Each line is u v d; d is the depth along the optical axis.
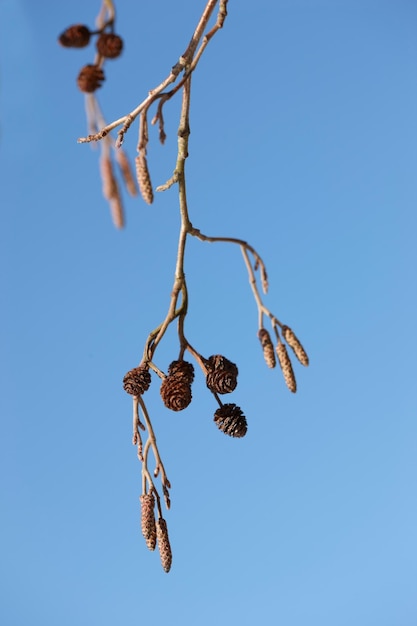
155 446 0.74
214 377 0.72
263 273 0.74
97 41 0.63
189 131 0.70
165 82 0.67
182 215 0.71
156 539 0.73
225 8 0.67
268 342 0.73
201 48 0.68
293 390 0.72
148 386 0.72
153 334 0.72
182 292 0.73
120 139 0.68
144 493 0.74
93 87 0.65
